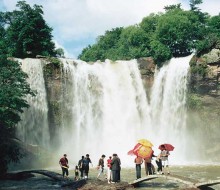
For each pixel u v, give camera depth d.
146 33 68.50
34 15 57.69
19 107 35.59
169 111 55.19
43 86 50.12
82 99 53.28
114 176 24.81
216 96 52.38
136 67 56.75
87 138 52.88
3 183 27.94
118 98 55.62
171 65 56.12
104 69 56.12
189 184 23.11
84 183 24.86
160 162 25.94
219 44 51.22
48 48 59.34
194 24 62.53
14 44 56.91
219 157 51.12
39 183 27.42
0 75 36.34
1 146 33.69
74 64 53.41
